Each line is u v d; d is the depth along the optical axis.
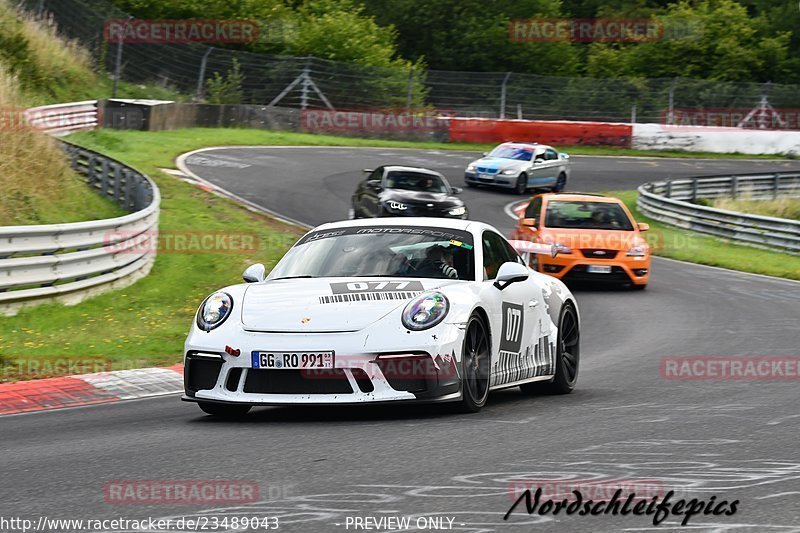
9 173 71.94
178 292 55.44
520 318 28.56
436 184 82.94
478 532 14.62
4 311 45.44
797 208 121.75
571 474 18.33
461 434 22.48
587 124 171.25
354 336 24.12
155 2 177.12
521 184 120.88
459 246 28.30
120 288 54.88
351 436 22.34
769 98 189.00
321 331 24.30
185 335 44.25
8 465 20.20
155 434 23.62
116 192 79.31
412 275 27.16
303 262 28.31
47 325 44.41
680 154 175.38
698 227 103.31
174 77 163.50
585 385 32.84
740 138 178.75
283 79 169.25
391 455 20.09
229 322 25.12
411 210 78.31
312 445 21.34
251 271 28.08
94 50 157.50
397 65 187.25
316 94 170.25
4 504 16.77
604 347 43.34
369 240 28.77
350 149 143.25
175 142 126.31
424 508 15.91
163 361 38.53
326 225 30.59
